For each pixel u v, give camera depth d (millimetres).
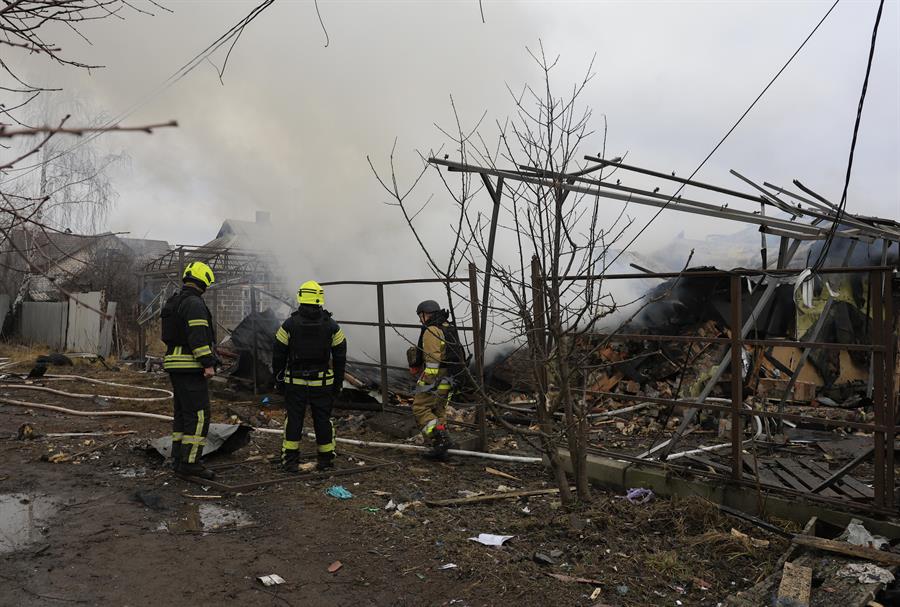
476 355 6363
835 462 5793
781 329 8508
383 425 7512
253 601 3258
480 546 3990
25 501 4742
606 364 4891
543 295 4672
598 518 4355
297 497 4938
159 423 7848
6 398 9727
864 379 8383
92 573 3518
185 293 5352
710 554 3893
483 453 6258
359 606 3236
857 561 3477
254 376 9773
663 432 7211
